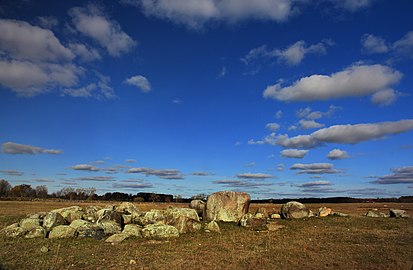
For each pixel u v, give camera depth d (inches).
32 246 874.8
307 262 694.5
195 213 1315.2
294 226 1248.2
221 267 660.1
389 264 666.2
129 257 751.7
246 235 1082.1
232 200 1466.5
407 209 2324.1
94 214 1280.8
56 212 1218.6
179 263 695.1
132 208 1434.5
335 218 1433.3
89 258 743.1
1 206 2368.4
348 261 697.6
